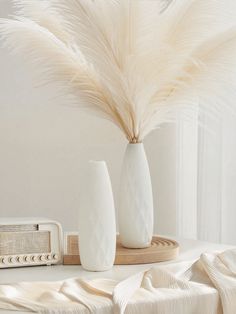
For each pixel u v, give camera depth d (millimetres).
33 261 1557
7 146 2520
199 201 2355
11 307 1208
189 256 1675
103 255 1496
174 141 2701
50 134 2586
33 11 1705
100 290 1290
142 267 1553
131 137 1680
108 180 1508
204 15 1625
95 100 1682
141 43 1578
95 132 2664
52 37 1585
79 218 1508
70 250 1619
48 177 2596
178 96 1671
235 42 1607
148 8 1570
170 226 2723
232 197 2244
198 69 1640
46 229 1574
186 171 2557
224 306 1355
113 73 1597
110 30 1572
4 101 2498
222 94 1692
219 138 2266
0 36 2447
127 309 1256
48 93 2562
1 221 1558
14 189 2543
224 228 2270
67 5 1575
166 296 1298
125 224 1665
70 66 1628
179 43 1643
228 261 1488
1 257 1530
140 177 1664
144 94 1622
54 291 1287
